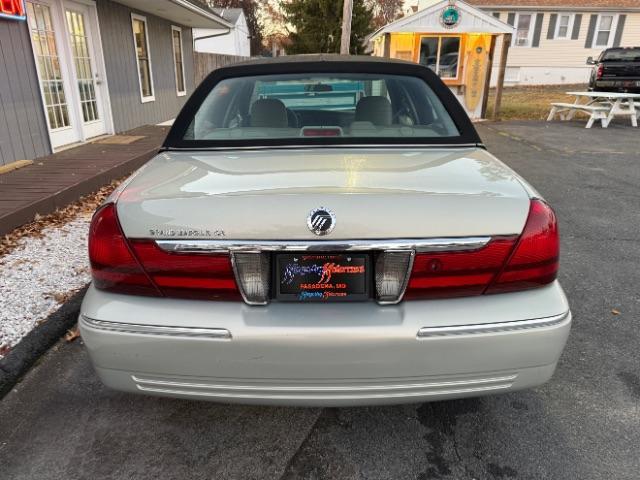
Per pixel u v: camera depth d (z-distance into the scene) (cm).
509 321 151
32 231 419
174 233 149
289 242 147
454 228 149
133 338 152
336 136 224
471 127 229
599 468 180
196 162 196
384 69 257
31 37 657
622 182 634
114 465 182
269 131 235
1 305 290
